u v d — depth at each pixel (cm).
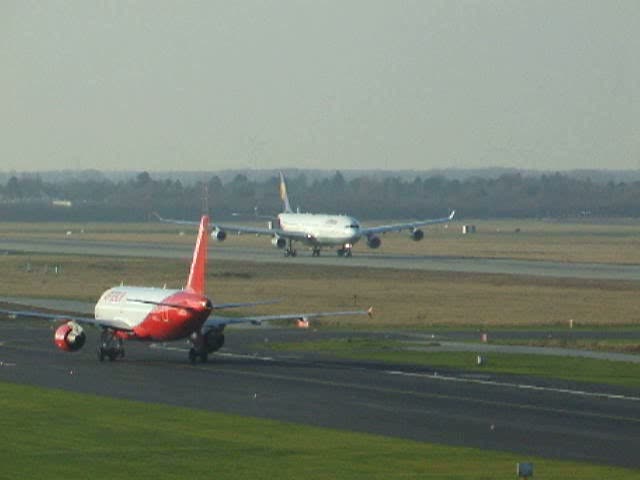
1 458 17012
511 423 19850
